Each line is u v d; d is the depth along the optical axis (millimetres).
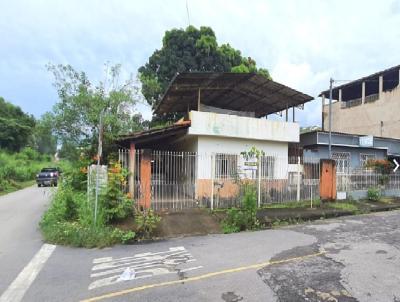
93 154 13828
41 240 8688
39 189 25406
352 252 6770
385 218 10805
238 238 8414
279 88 14617
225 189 12406
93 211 8992
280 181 13031
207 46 25516
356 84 26422
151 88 22688
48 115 16719
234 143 13438
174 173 12508
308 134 17297
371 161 15492
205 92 15086
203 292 4895
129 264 6402
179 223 9555
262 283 5168
